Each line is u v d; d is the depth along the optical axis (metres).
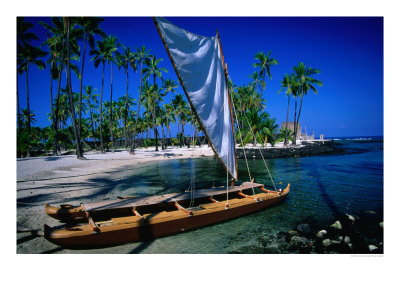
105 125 54.66
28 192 10.41
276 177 15.95
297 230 6.69
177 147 57.09
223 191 8.87
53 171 16.94
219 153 8.26
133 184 13.73
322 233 6.30
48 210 6.09
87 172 17.53
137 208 6.86
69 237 4.85
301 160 25.98
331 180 14.47
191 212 6.49
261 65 43.19
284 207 8.95
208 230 6.66
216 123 8.02
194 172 18.83
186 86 6.70
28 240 5.60
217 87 8.07
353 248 5.51
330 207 8.97
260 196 8.80
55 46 28.12
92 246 5.14
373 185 12.82
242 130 40.12
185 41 6.61
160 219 5.96
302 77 41.12
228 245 5.75
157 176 16.77
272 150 34.22
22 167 17.92
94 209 6.18
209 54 7.59
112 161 25.27
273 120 43.00
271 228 6.90
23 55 27.11
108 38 34.44
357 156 28.89
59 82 27.75
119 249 5.34
